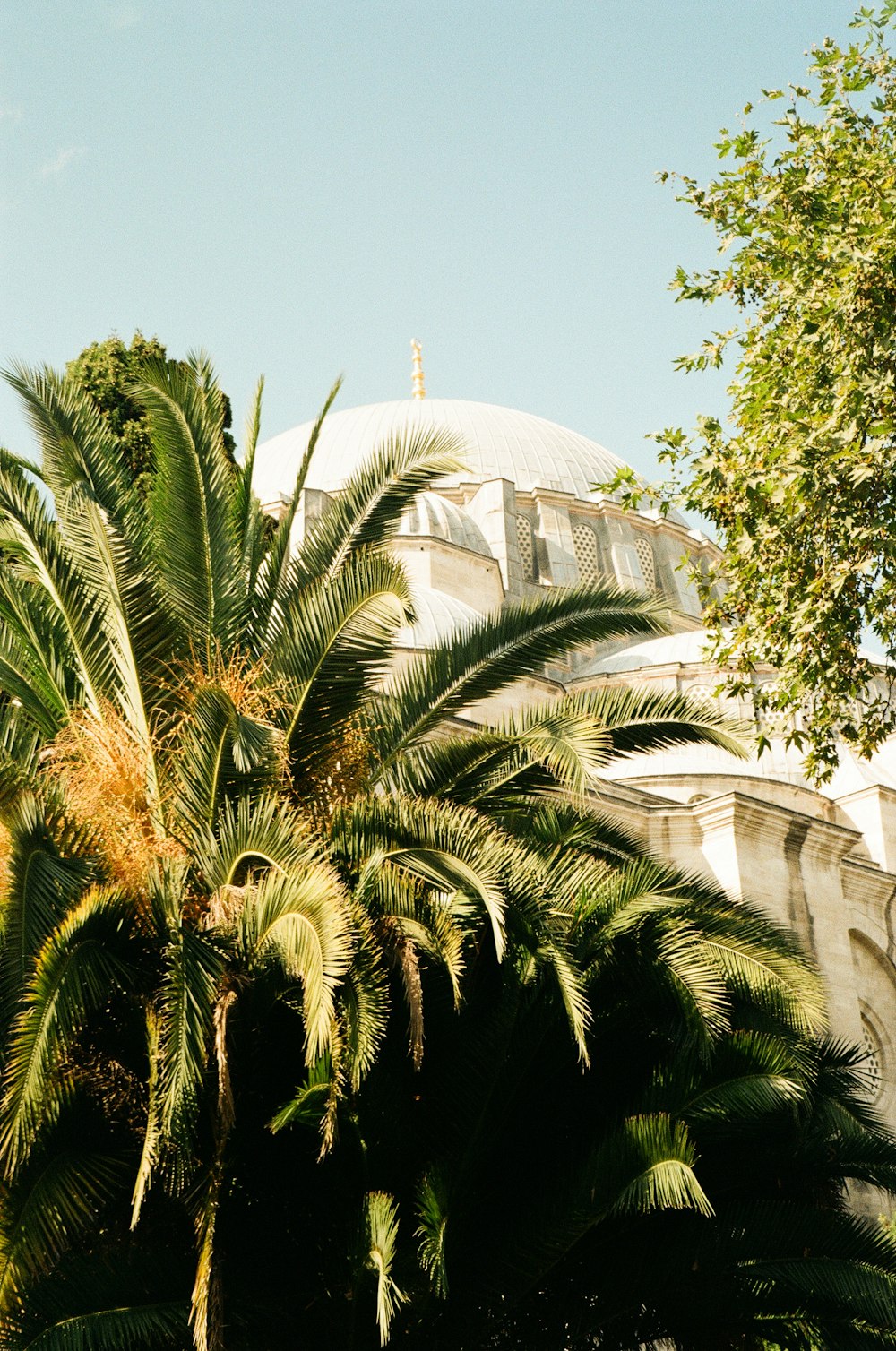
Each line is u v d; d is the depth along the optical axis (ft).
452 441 45.14
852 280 48.47
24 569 44.98
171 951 33.09
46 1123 32.30
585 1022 37.65
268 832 35.01
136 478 71.41
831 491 48.98
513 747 41.91
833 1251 38.52
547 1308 37.96
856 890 94.53
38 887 32.81
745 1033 38.73
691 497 53.72
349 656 40.42
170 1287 32.73
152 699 39.88
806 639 50.57
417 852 36.37
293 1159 36.52
